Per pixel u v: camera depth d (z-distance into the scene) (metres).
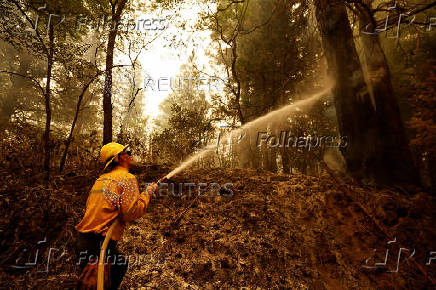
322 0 5.91
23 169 3.92
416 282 2.82
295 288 2.78
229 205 3.93
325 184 4.47
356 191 4.19
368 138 5.16
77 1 5.50
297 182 4.57
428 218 3.39
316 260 3.10
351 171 5.27
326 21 5.82
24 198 3.39
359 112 5.31
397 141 5.00
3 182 3.52
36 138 4.52
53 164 4.93
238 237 3.35
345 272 2.96
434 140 3.84
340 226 3.50
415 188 4.49
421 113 3.81
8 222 3.04
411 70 5.32
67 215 3.40
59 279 2.70
